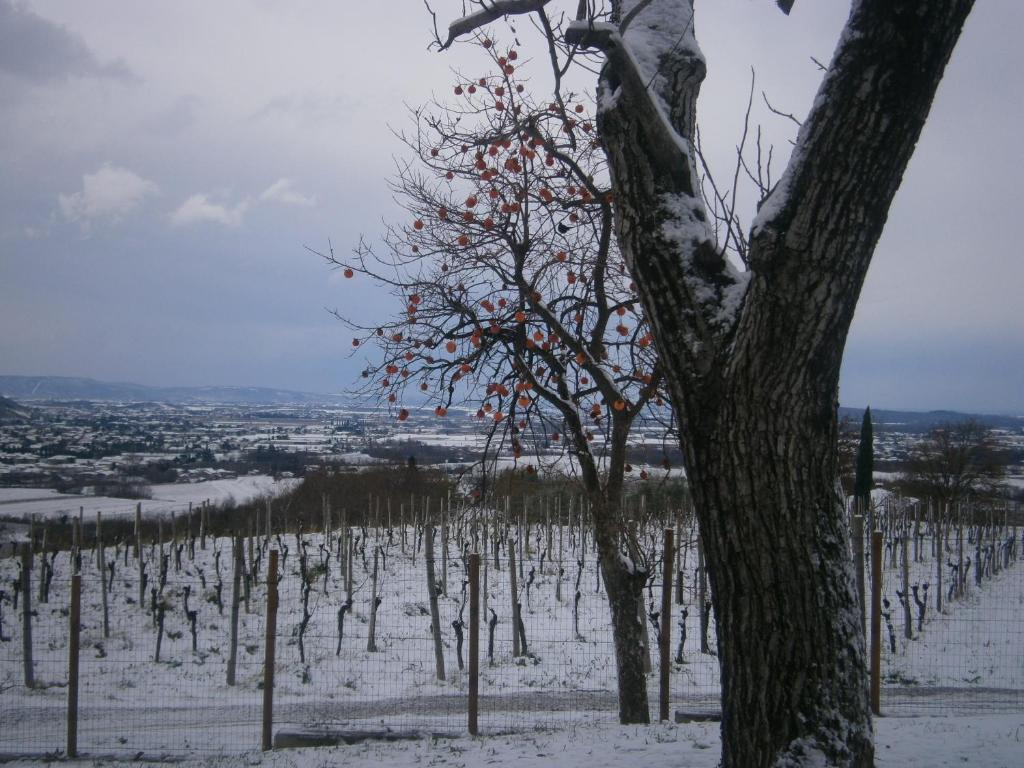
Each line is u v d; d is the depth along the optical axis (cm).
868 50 302
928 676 1163
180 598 1569
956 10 299
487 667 1227
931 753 554
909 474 3506
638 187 371
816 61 363
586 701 1030
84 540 2114
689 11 430
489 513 1903
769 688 337
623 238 378
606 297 790
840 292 317
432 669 1214
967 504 3070
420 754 646
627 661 754
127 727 930
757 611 340
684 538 1711
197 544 2197
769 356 324
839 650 334
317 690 1120
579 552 2081
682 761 547
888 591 1788
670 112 408
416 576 1770
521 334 753
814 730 329
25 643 1118
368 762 629
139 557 1805
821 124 310
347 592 1565
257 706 1041
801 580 334
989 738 605
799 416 331
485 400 748
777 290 316
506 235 760
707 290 355
